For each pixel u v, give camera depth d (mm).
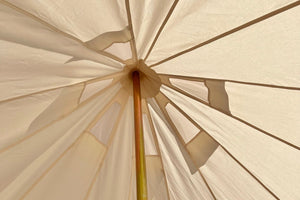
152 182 1730
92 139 1616
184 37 1181
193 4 1052
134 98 1368
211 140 1549
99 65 1315
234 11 1059
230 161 1530
